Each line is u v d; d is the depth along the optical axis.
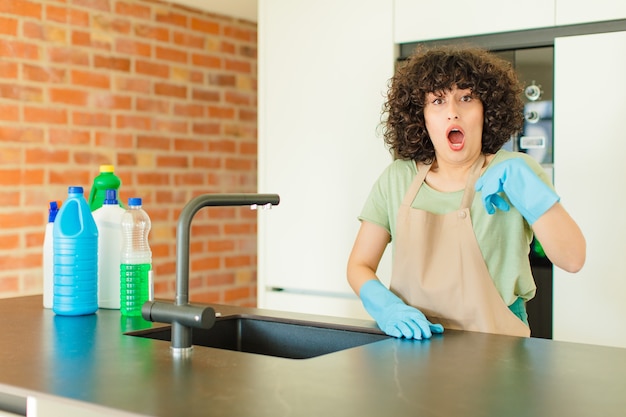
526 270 1.67
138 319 1.72
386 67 2.76
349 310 2.83
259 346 1.74
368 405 0.99
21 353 1.33
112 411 0.99
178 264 1.31
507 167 1.52
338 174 2.87
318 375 1.15
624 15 2.33
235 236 4.27
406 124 1.76
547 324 2.51
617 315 2.38
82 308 1.77
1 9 3.17
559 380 1.12
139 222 1.79
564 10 2.43
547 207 1.49
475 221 1.65
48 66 3.34
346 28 2.84
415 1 2.69
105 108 3.57
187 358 1.28
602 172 2.40
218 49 4.12
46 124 3.35
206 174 4.08
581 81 2.42
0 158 3.19
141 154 3.74
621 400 1.02
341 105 2.86
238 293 4.30
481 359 1.27
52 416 1.09
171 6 3.85
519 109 1.79
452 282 1.63
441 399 1.02
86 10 3.48
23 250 3.29
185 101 3.95
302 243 2.97
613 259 2.39
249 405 0.99
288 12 2.99
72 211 1.78
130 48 3.67
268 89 3.06
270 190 3.06
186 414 0.96
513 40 2.55
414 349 1.35
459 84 1.63
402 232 1.71
